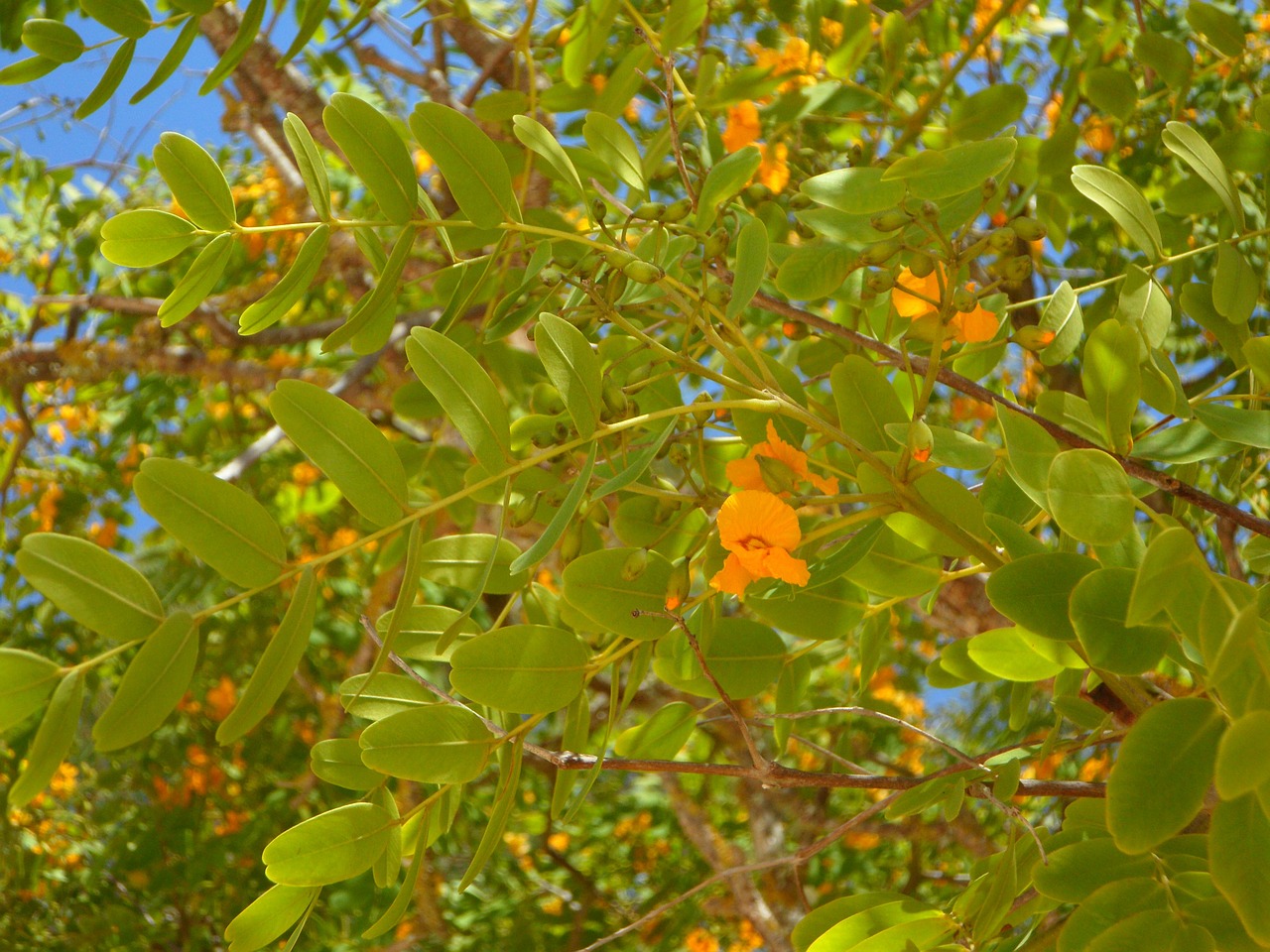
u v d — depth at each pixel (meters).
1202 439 0.53
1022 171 0.70
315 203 0.53
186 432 1.46
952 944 0.52
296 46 0.64
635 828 1.69
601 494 0.48
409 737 0.51
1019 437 0.49
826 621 0.56
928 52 1.00
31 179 1.48
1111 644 0.46
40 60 0.61
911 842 1.24
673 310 0.64
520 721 0.57
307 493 1.32
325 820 0.50
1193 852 0.50
